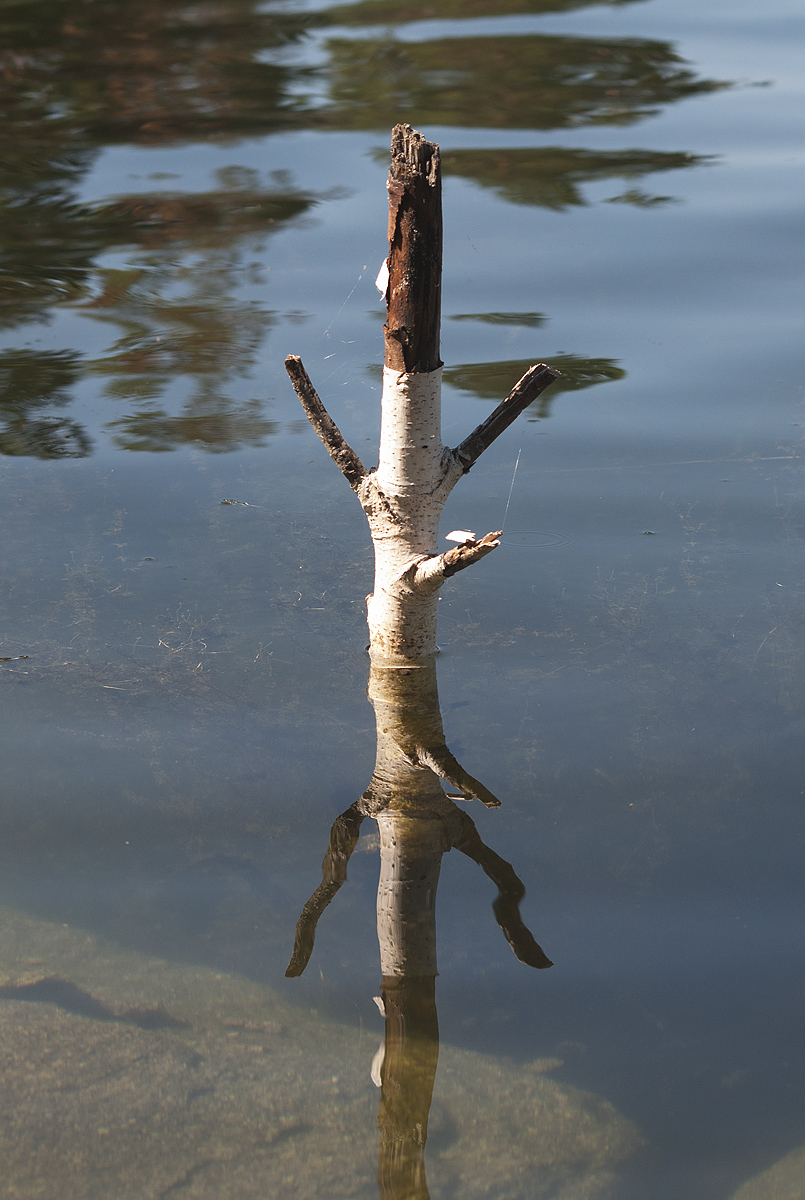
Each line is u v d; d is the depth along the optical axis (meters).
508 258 6.44
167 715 3.17
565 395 5.05
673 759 2.95
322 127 8.83
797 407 4.86
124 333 5.73
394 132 2.76
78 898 2.55
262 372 5.32
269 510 4.27
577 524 4.12
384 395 3.09
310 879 2.60
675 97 9.32
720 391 5.03
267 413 4.96
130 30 12.05
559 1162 1.94
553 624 3.58
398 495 3.16
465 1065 2.13
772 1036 2.15
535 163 7.92
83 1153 2.00
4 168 8.06
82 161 8.23
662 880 2.54
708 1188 1.86
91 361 5.43
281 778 2.93
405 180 2.74
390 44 11.16
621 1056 2.12
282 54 10.95
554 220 6.94
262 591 3.77
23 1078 2.16
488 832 2.71
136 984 2.35
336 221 7.09
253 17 12.53
